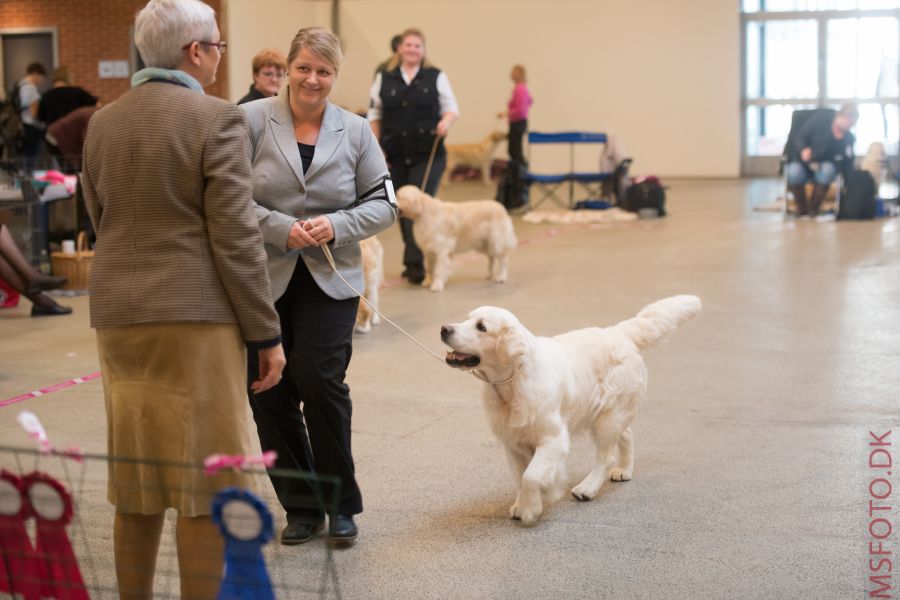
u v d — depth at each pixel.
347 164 3.41
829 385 5.45
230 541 2.23
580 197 17.73
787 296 8.08
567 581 3.14
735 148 21.03
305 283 3.34
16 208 8.72
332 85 3.34
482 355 3.45
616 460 4.15
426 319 7.44
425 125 8.72
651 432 4.70
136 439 2.62
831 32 20.42
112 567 3.23
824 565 3.21
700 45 20.81
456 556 3.34
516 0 21.41
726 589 3.06
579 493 3.84
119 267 2.58
